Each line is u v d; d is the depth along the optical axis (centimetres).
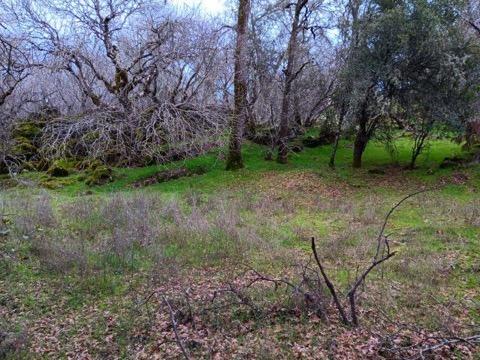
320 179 1441
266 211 1106
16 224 908
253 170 1598
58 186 1499
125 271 704
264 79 1841
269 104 1889
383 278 663
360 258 758
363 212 1070
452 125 1366
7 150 1238
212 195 1296
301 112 2006
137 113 1549
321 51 1873
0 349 474
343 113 1541
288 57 1675
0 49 1313
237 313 550
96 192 1423
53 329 532
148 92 1666
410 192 1276
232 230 873
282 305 560
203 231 877
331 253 775
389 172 1518
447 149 1780
